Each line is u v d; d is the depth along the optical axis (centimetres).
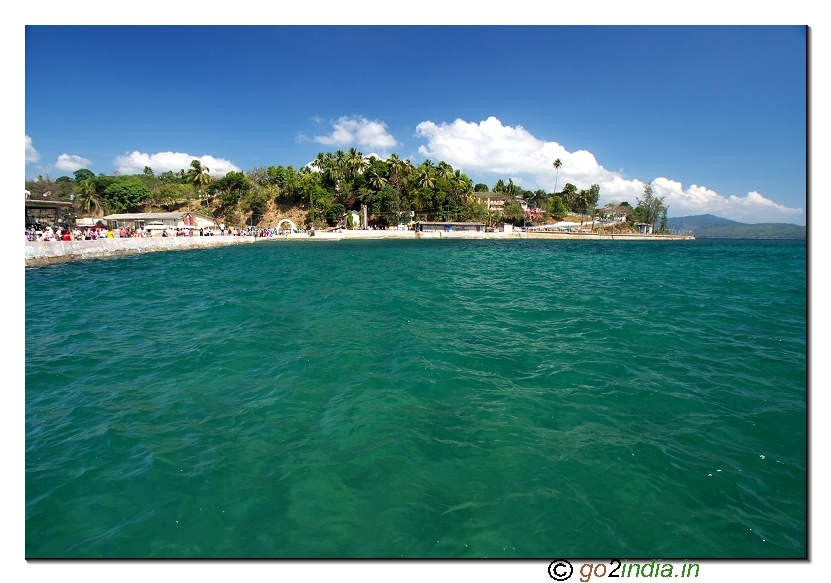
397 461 554
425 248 6047
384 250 5584
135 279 2423
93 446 594
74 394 781
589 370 889
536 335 1167
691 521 454
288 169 9619
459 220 9806
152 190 10594
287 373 873
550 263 3684
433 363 921
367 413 689
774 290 2041
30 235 3494
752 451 583
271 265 3394
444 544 418
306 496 488
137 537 429
